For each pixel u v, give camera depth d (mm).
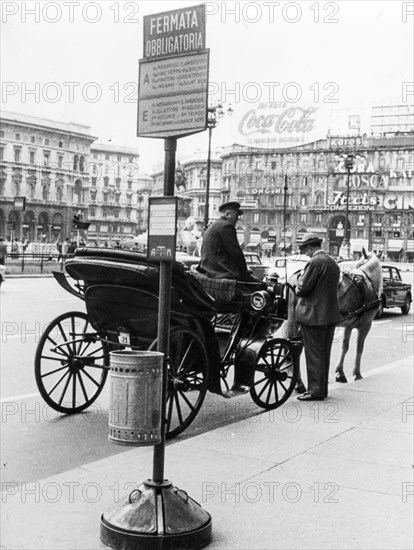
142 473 5430
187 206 46375
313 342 8391
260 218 109000
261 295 7609
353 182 104500
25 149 104125
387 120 104500
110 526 4023
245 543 4125
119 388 3990
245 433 6734
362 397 8633
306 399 8445
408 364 11547
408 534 4285
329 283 8289
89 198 113125
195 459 5832
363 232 104625
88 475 5402
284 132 108062
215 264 7832
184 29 3984
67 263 6980
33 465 5895
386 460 5855
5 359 10836
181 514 4031
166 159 4113
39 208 106125
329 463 5754
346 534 4277
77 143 110938
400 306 22875
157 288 6590
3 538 4148
